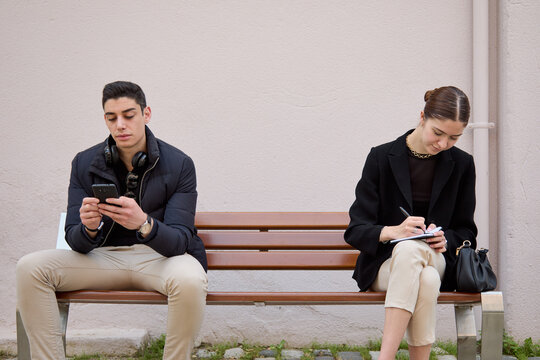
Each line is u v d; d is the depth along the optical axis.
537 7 3.80
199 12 3.97
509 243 3.79
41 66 3.98
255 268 3.33
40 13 3.98
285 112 3.95
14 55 3.98
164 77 3.97
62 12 3.98
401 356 3.48
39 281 2.56
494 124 3.90
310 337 3.93
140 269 2.80
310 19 3.96
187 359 2.61
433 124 2.65
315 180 3.95
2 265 3.96
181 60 3.97
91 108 3.98
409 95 3.95
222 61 3.97
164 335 3.89
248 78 3.97
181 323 2.56
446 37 3.95
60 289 2.70
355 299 2.68
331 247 3.40
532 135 3.79
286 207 3.95
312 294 2.70
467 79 3.96
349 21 3.96
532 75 3.79
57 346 2.62
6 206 3.97
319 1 3.96
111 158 2.84
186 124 3.96
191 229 2.88
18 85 3.98
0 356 3.70
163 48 3.97
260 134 3.95
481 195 3.87
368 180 2.96
